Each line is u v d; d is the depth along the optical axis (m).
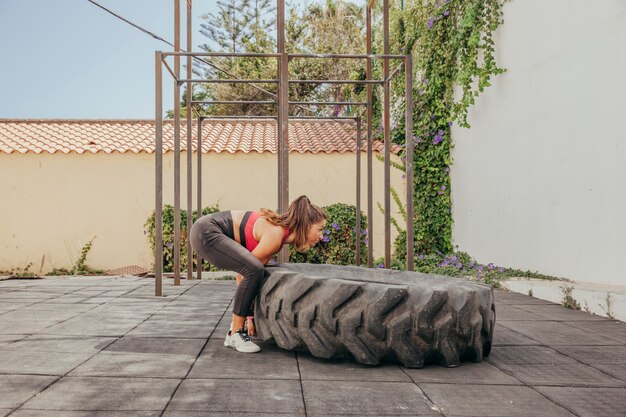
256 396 2.10
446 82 8.47
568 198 5.40
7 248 8.97
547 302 4.90
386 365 2.63
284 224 3.04
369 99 6.41
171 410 1.92
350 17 18.80
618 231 4.58
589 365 2.67
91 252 9.05
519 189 6.52
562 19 5.47
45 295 5.15
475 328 2.67
